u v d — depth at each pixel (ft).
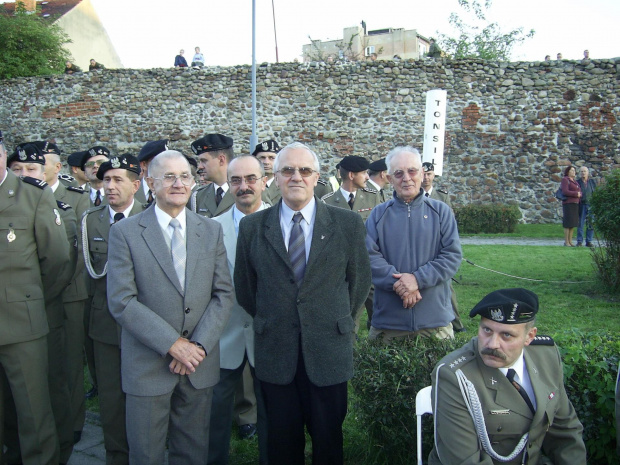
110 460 11.24
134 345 9.04
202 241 9.58
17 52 71.92
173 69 56.08
